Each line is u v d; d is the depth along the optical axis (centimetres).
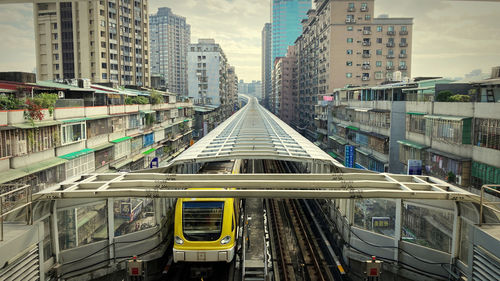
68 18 5084
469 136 1711
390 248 1041
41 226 709
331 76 5450
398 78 3769
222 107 8781
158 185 816
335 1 5362
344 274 1219
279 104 10631
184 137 4691
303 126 7900
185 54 15250
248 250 1314
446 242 997
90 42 5075
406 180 911
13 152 1424
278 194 760
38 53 5181
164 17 13962
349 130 3744
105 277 1009
